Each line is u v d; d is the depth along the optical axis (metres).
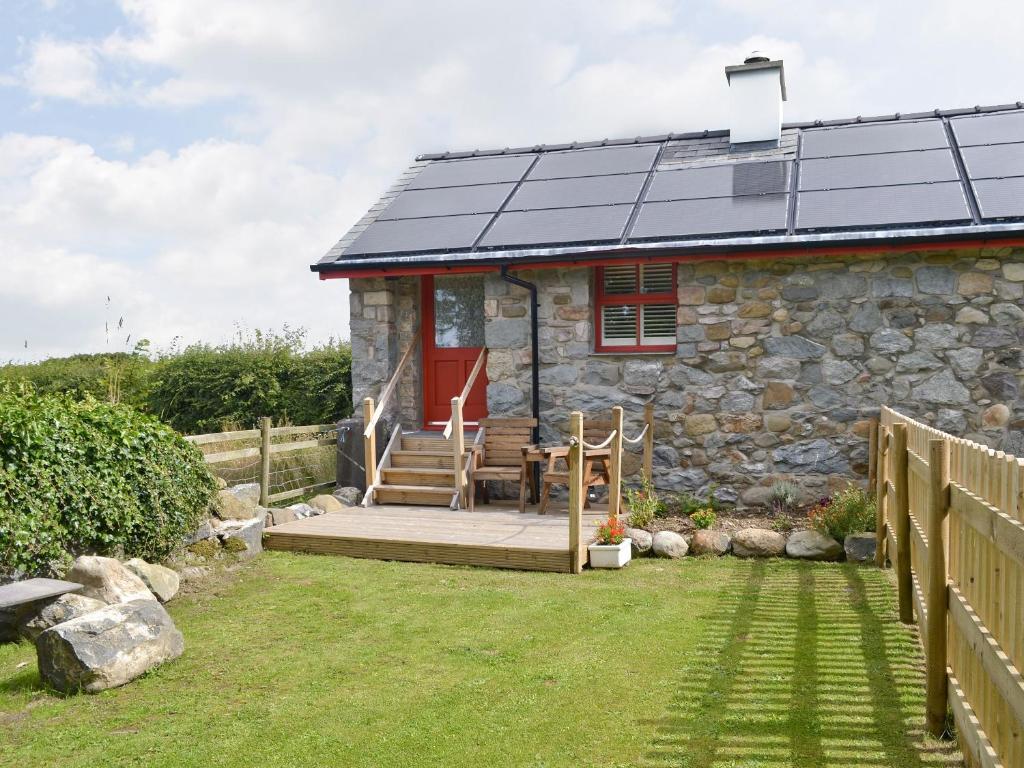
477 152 13.37
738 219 9.67
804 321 9.56
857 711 4.40
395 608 6.70
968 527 3.82
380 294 11.26
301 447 11.34
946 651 4.21
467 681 5.05
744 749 3.98
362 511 9.96
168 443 7.67
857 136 11.31
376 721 4.47
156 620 5.49
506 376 10.68
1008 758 3.06
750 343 9.74
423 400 11.89
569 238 10.07
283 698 4.84
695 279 9.88
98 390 17.27
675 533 8.49
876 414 9.36
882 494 7.69
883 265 9.30
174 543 7.56
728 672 5.05
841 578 7.34
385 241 11.00
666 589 7.11
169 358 17.64
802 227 9.24
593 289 10.60
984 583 3.51
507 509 10.14
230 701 4.82
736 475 9.85
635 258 9.67
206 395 16.47
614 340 10.70
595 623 6.18
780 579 7.36
